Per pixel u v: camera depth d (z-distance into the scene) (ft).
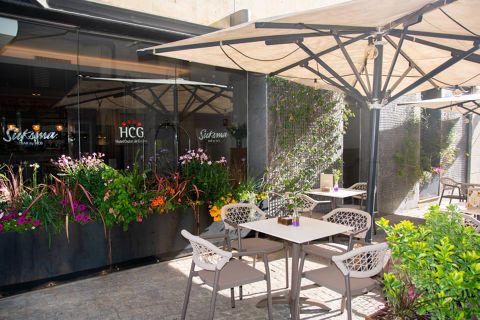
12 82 17.15
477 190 21.47
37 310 12.80
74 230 15.35
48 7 15.06
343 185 29.07
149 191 17.70
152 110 21.20
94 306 13.09
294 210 13.28
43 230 14.64
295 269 12.21
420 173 32.58
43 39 17.58
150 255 17.47
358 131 29.96
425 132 35.60
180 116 21.95
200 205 19.02
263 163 23.17
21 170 16.58
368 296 13.66
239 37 10.98
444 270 6.11
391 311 7.07
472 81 17.22
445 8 9.57
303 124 25.02
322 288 14.58
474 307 6.04
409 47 14.23
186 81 22.04
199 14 20.33
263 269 16.67
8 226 13.80
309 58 14.25
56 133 18.45
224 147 23.15
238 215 16.35
